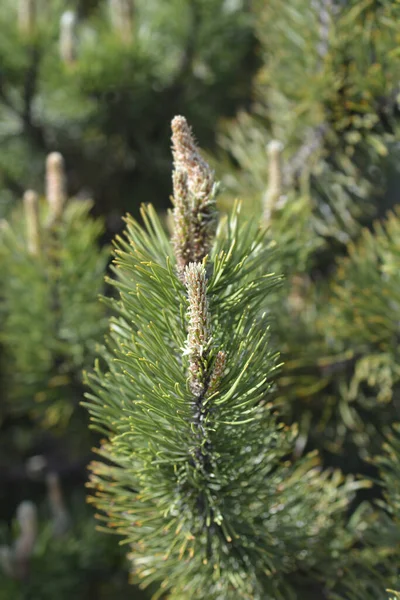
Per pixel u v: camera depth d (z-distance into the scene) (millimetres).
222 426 519
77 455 786
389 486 595
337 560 598
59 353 703
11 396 744
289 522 577
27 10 777
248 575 555
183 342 510
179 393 498
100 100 804
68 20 754
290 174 703
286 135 716
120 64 779
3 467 903
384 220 736
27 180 854
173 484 534
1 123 826
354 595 587
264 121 765
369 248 675
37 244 688
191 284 485
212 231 519
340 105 674
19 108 818
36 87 806
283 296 677
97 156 847
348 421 674
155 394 507
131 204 857
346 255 739
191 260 516
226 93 826
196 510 541
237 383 494
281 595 583
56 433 754
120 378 536
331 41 663
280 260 645
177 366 511
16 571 764
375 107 667
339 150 694
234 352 511
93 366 701
